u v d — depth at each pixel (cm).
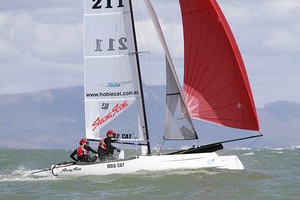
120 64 8562
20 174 9400
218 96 7988
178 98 8219
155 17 8206
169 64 8219
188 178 7794
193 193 7075
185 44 8081
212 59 7956
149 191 7200
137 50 8506
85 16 8650
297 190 7331
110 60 8594
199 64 8025
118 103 8575
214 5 7869
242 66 7888
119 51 8556
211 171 8112
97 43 8631
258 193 7112
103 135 8631
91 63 8669
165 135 8344
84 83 8694
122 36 8538
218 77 7956
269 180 8125
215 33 7906
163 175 7950
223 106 7981
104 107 8631
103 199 6825
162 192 7138
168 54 8194
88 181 7975
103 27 8600
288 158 15725
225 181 7700
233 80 7906
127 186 7500
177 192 7125
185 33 8062
